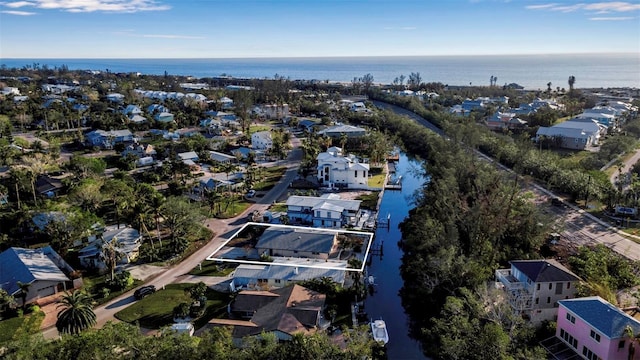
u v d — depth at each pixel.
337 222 83.31
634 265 60.50
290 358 36.50
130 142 142.00
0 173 102.81
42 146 127.75
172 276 64.44
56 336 49.62
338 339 49.47
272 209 91.56
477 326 41.47
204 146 139.88
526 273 52.47
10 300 53.09
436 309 53.56
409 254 69.31
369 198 100.38
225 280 63.38
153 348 35.84
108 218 81.88
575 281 51.47
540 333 48.72
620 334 40.44
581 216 83.38
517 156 113.75
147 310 55.28
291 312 51.28
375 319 55.53
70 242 68.69
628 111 189.88
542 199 91.69
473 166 90.75
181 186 99.50
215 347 35.81
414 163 134.88
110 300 57.88
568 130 141.50
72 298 46.56
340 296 57.66
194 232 75.75
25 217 75.25
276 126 189.62
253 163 127.12
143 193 84.00
